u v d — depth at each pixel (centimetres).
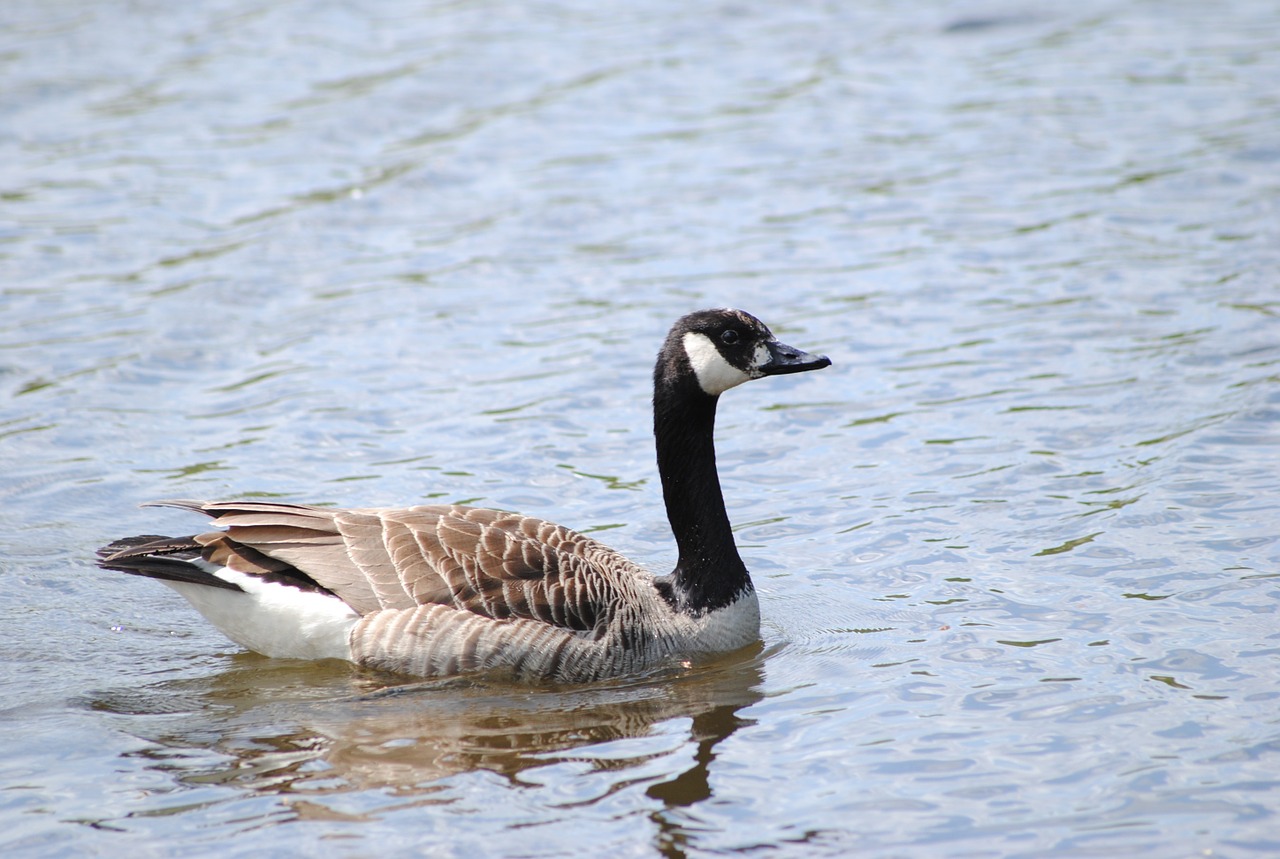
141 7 3247
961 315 1939
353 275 2102
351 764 1014
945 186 2375
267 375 1806
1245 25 3159
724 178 2431
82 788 982
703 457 1235
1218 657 1130
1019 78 2864
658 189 2392
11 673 1170
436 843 909
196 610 1284
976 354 1825
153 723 1080
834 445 1627
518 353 1870
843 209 2305
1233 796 942
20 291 2017
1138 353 1791
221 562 1180
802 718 1080
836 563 1364
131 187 2367
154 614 1299
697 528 1231
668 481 1247
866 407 1714
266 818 941
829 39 3100
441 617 1151
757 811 946
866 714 1080
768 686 1144
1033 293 1992
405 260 2150
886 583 1318
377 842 910
